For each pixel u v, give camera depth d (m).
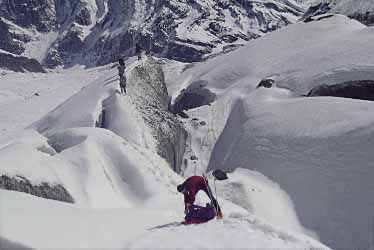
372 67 34.00
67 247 5.84
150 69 39.56
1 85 84.38
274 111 30.80
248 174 25.66
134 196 14.99
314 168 22.80
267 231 6.91
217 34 199.00
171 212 9.21
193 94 53.97
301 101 30.30
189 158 34.97
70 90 80.12
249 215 7.75
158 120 31.23
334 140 23.23
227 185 22.36
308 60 40.53
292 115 28.56
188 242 6.31
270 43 53.88
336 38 44.16
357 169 20.94
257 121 30.89
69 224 6.65
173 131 31.95
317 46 44.22
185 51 187.62
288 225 19.98
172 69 84.81
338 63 36.69
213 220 7.71
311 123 26.14
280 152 25.67
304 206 21.30
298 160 24.06
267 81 39.47
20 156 13.10
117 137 18.78
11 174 11.89
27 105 62.97
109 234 6.68
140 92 34.00
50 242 5.83
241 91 44.81
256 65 48.97
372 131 21.97
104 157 16.80
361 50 37.06
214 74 53.47
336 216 19.81
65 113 34.62
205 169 33.66
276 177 24.19
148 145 25.97
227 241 6.35
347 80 34.31
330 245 18.81
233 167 28.92
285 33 55.00
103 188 14.60
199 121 41.25
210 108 44.03
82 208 8.07
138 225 7.48
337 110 26.16
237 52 58.09
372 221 18.64
